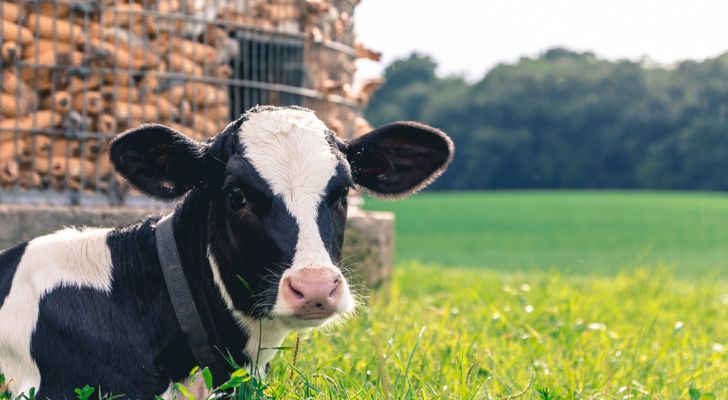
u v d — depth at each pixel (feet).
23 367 13.93
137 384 13.67
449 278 41.63
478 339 19.85
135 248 14.42
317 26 30.78
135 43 27.07
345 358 17.43
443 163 15.19
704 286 42.45
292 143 13.65
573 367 18.47
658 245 89.71
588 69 319.06
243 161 13.44
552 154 310.24
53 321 13.75
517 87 314.14
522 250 81.82
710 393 15.79
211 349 14.15
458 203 175.22
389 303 29.76
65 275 14.10
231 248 13.53
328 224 13.26
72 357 13.64
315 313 12.50
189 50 28.12
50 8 26.16
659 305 31.73
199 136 28.02
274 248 13.00
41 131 25.68
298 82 30.27
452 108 318.45
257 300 13.29
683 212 149.18
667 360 20.70
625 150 303.68
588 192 269.44
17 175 25.50
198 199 14.30
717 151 291.79
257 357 13.84
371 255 29.68
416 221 127.65
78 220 24.94
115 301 14.01
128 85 26.99
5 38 25.41
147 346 13.89
